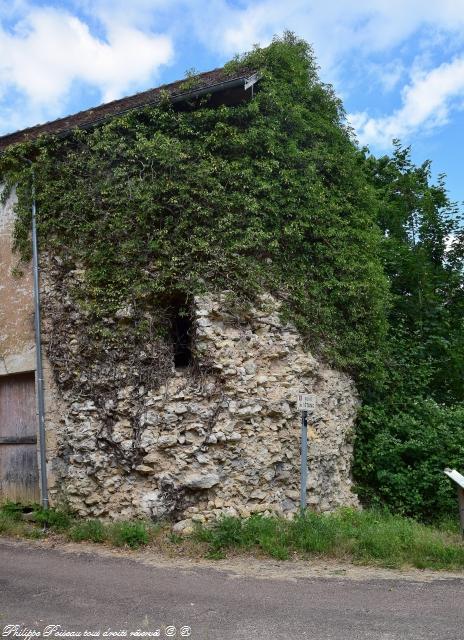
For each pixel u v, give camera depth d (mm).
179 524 7379
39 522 8148
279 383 8273
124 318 8375
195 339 8094
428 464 9688
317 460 8594
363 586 5648
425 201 15383
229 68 9758
